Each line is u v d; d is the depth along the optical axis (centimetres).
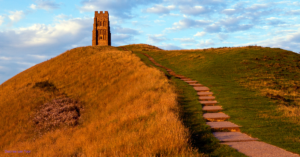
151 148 502
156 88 1476
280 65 2530
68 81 2469
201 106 1121
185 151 481
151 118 814
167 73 2394
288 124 791
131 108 1127
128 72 2348
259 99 1255
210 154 516
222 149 550
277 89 1627
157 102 1123
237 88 1591
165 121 707
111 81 2198
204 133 704
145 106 1059
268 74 2142
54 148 834
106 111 1475
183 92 1489
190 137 625
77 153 678
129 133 676
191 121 860
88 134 905
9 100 2103
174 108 965
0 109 1942
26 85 2542
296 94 1491
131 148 529
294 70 2364
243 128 753
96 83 2261
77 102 1961
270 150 538
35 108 1862
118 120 929
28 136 1463
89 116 1608
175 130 600
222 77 2088
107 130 822
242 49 3534
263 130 722
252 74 2142
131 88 1695
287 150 534
